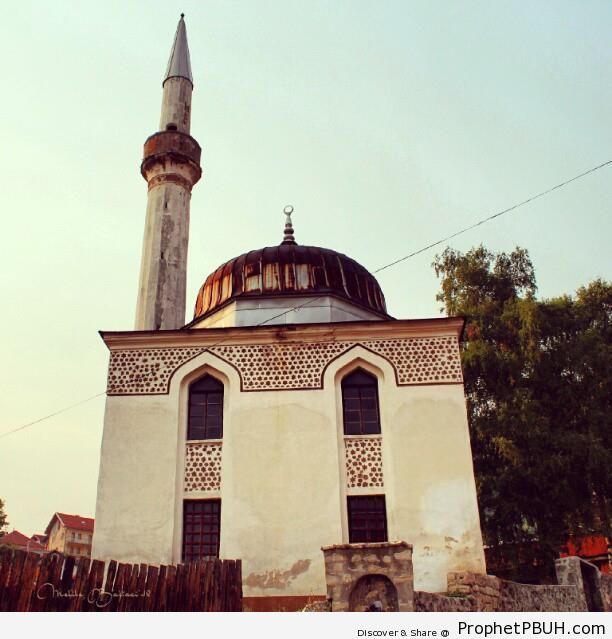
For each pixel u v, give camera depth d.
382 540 17.17
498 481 24.73
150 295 23.91
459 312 29.47
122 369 19.06
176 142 26.75
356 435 18.28
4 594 9.08
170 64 29.53
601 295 28.31
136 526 17.30
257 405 18.56
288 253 23.05
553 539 24.48
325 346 19.17
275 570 16.73
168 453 18.05
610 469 23.28
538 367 26.77
